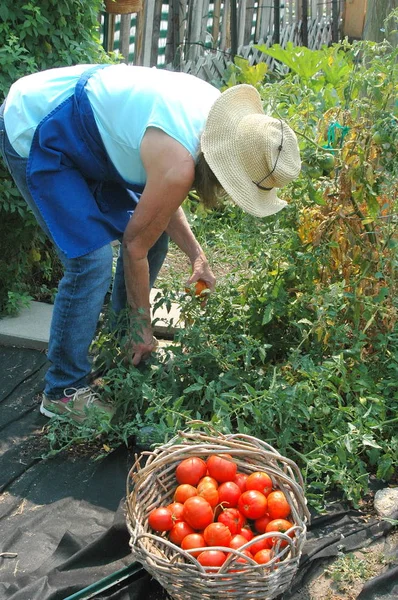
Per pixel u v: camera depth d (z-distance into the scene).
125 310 3.14
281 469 2.54
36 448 3.11
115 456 3.02
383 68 3.10
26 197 3.08
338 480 2.75
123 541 2.49
